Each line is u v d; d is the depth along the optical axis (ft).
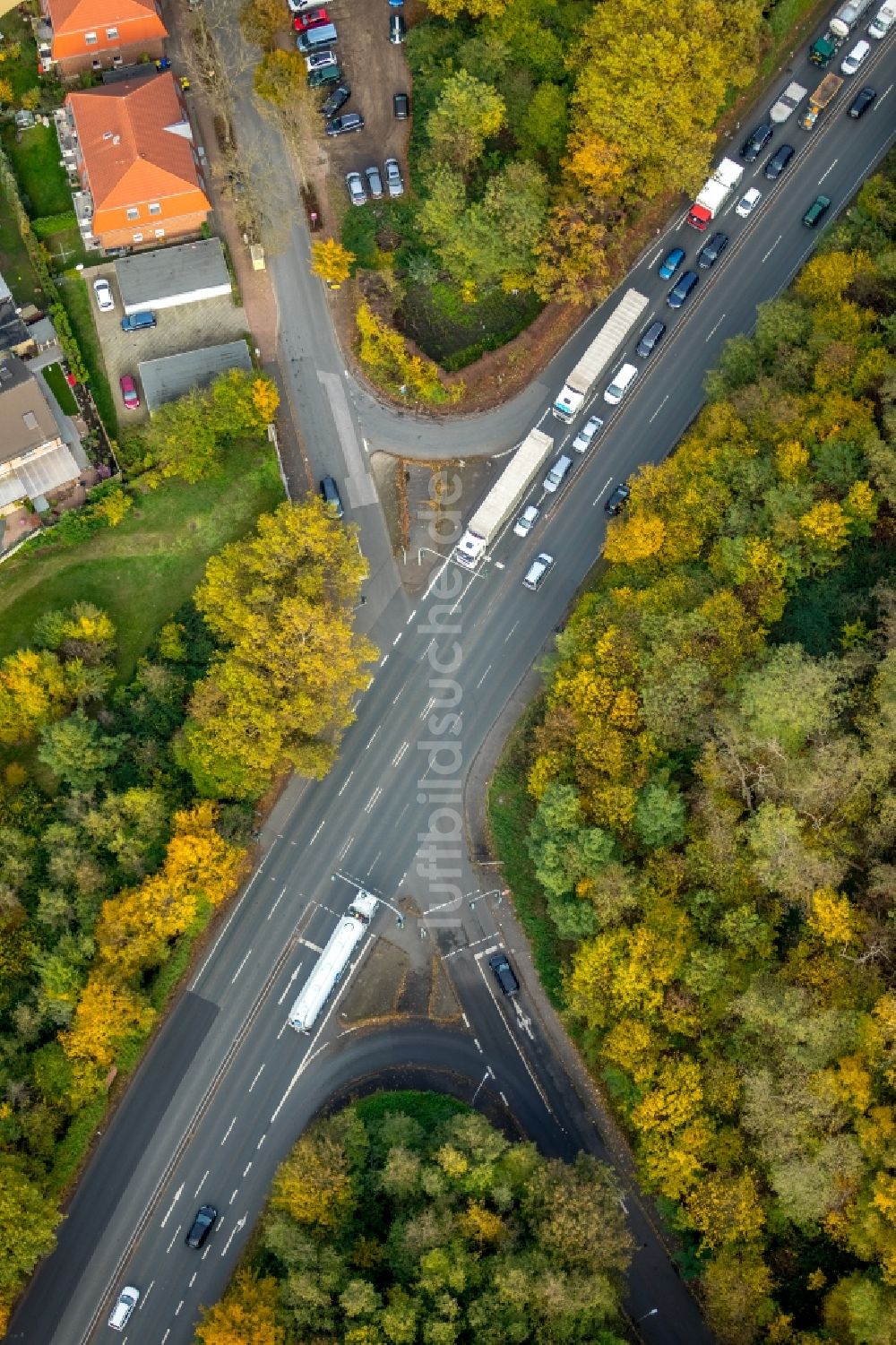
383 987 515.50
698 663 479.00
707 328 561.02
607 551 515.09
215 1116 506.07
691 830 477.77
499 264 546.67
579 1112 502.79
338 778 531.91
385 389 558.56
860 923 450.30
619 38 526.98
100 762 512.22
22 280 564.30
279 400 552.82
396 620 543.80
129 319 558.15
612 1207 452.76
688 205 569.23
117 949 492.95
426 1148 474.90
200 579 542.98
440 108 540.93
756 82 572.51
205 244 563.48
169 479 547.90
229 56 579.48
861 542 494.59
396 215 569.64
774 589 489.67
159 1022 513.04
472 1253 453.17
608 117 525.75
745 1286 442.09
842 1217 435.53
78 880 499.92
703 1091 455.63
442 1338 435.53
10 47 578.66
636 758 488.44
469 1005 513.45
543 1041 508.94
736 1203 444.55
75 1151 493.77
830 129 572.51
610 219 549.13
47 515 541.34
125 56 579.48
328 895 523.70
